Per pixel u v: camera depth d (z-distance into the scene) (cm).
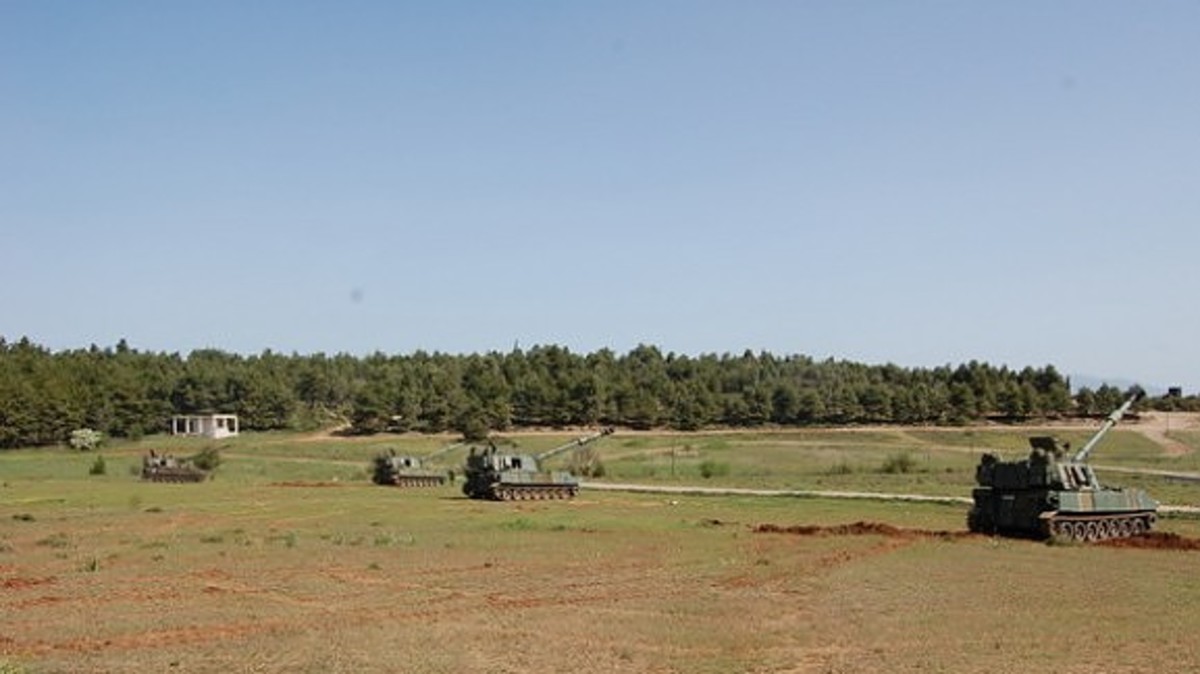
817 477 9894
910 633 2481
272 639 2427
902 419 16950
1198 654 2238
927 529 5147
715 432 16562
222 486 8856
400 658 2223
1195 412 17388
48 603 2922
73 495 7519
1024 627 2552
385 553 4053
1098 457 11900
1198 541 4566
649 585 3272
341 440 15625
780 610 2805
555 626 2581
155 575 3459
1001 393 16962
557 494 7612
